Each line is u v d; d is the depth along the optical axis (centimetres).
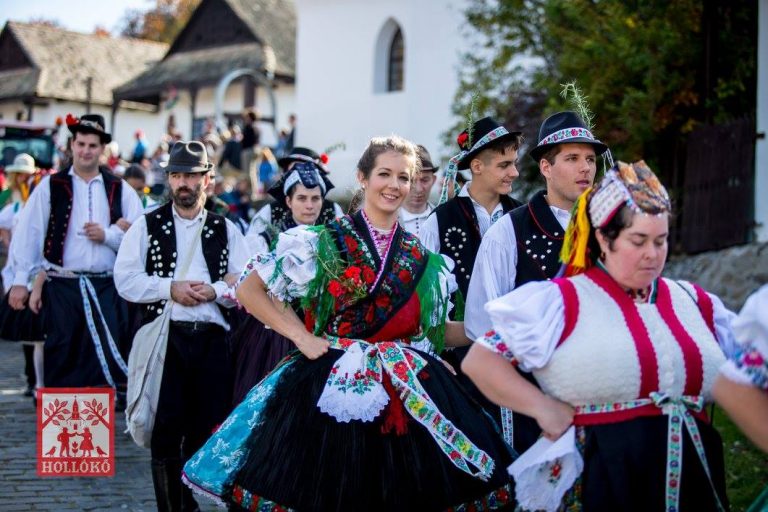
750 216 1016
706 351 309
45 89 3631
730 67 1117
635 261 302
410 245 398
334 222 396
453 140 1477
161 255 540
